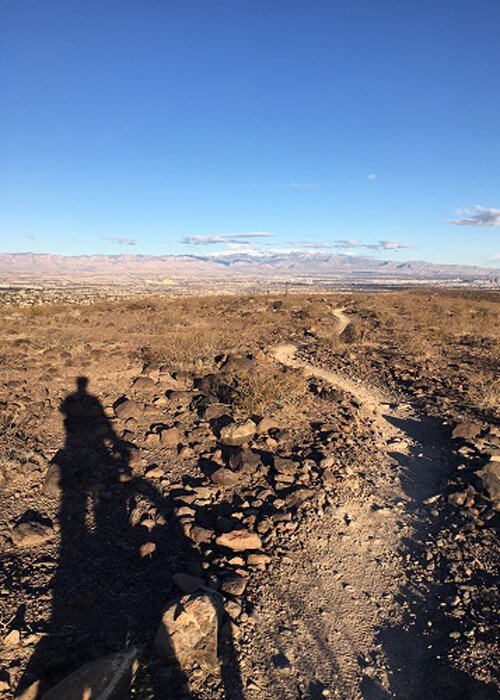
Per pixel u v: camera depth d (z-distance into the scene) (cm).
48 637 363
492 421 880
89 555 472
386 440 830
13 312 2966
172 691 321
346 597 435
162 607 400
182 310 3159
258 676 341
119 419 860
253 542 493
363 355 1614
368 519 571
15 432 744
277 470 664
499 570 459
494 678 337
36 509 547
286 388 1035
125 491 604
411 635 390
